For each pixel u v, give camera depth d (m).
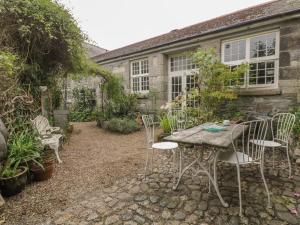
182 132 2.87
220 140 2.30
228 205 2.21
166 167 3.42
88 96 11.02
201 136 2.56
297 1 5.23
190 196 2.43
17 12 3.55
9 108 3.45
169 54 7.67
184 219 1.98
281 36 4.64
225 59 5.78
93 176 3.08
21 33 3.77
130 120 7.29
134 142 5.38
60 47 4.54
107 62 9.90
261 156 2.36
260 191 2.51
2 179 2.39
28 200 2.38
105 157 4.04
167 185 2.74
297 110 4.24
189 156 3.94
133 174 3.14
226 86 5.21
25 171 2.64
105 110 8.36
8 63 2.97
